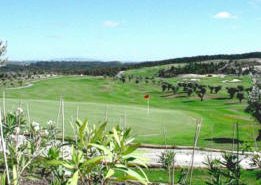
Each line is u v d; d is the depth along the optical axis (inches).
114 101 4060.0
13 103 1962.4
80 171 153.9
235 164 267.3
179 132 1555.1
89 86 5482.3
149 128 1595.7
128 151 156.6
